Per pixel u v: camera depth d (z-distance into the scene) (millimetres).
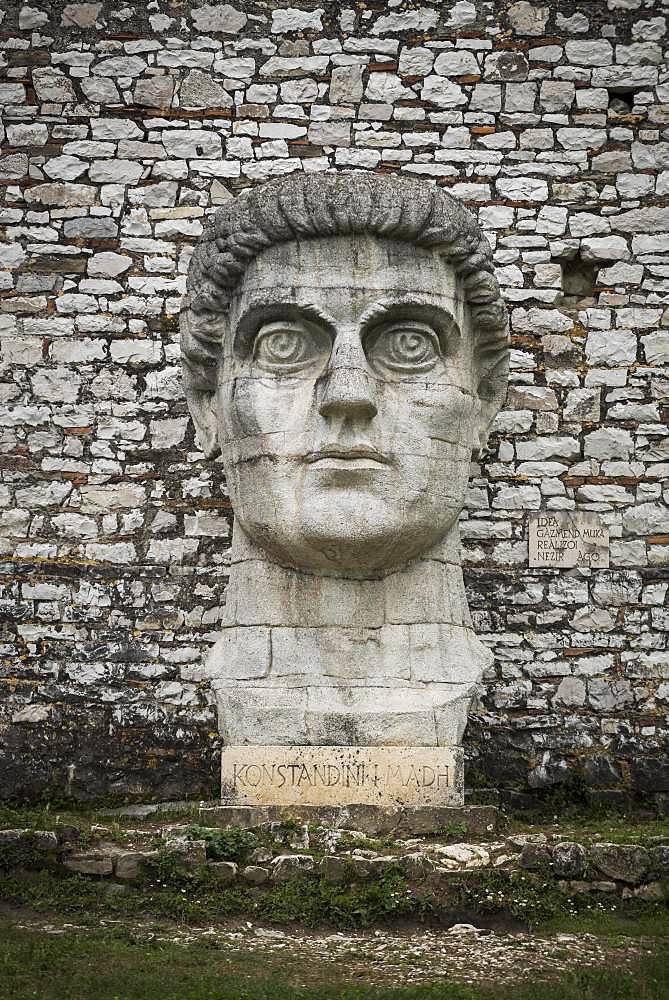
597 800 8992
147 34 9930
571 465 9656
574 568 9516
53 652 9234
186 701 9195
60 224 9781
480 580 9492
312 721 6887
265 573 7121
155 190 9828
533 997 5145
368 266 6910
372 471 6781
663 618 9430
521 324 9789
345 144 9867
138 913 6020
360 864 6137
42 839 6277
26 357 9656
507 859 6297
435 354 7074
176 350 9695
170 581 9398
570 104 9953
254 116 9875
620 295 9828
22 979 5199
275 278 6930
